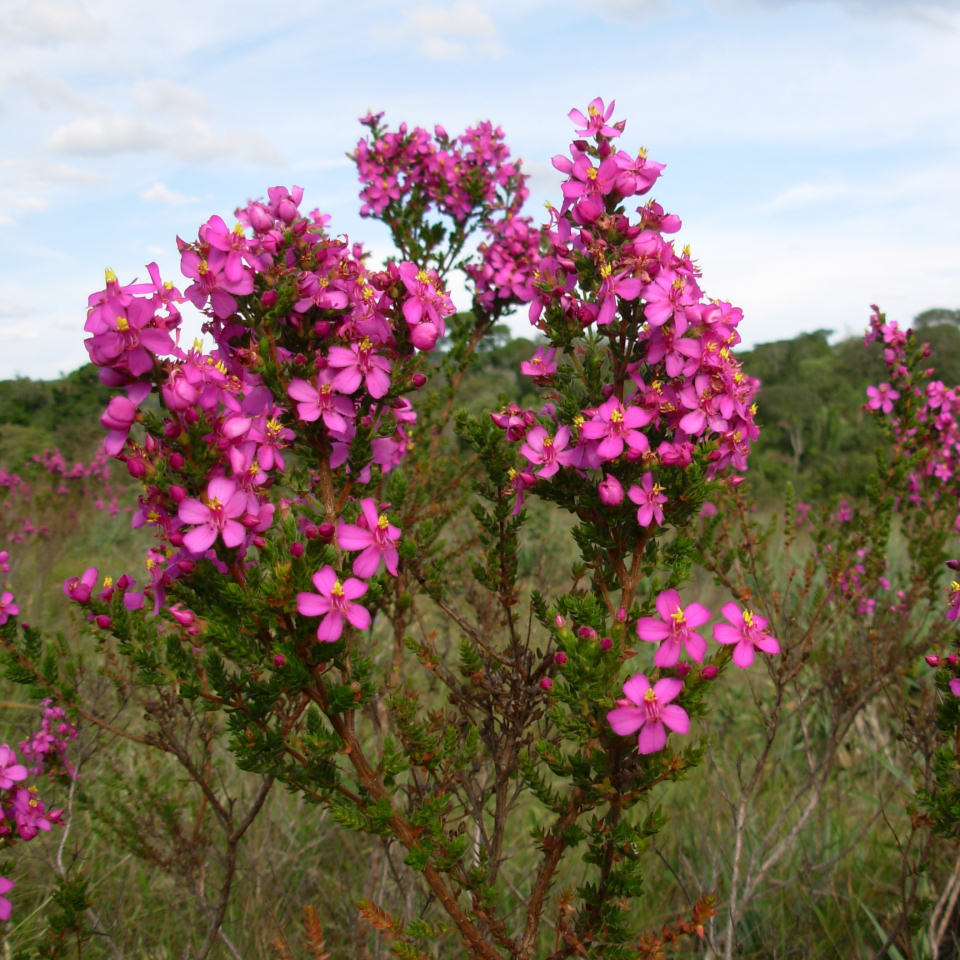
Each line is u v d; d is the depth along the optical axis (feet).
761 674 20.52
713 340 6.91
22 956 8.39
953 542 22.31
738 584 13.62
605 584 7.53
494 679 8.87
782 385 106.73
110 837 11.23
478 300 15.83
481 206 16.48
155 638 6.99
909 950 10.02
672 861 13.01
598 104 7.49
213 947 11.07
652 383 7.09
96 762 13.14
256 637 6.08
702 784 15.31
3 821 8.43
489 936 8.22
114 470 56.44
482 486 9.25
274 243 6.67
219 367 6.10
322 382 6.77
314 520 8.09
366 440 7.18
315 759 6.39
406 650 13.92
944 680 7.68
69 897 8.44
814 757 16.94
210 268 6.50
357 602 6.40
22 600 23.22
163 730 8.85
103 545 37.06
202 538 5.62
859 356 119.75
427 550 9.71
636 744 6.46
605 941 6.75
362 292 6.96
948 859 12.04
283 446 6.77
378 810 6.15
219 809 8.71
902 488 14.17
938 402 15.26
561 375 7.58
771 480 52.21
